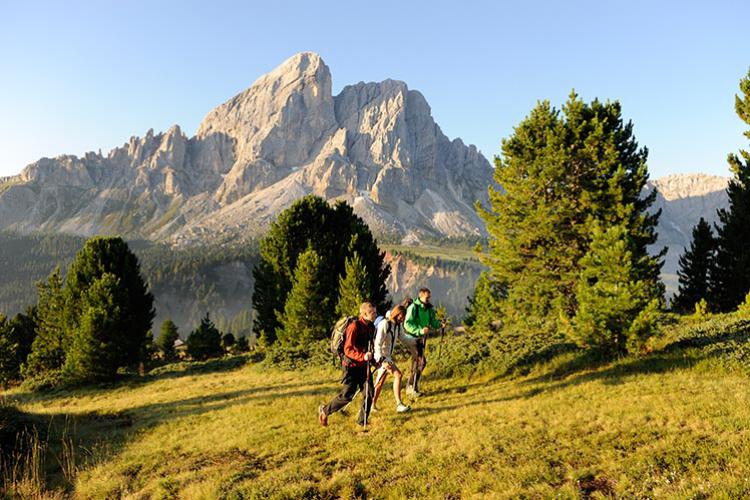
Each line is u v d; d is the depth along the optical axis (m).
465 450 6.69
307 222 36.00
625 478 5.16
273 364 22.27
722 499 4.32
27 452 8.63
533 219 25.17
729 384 8.70
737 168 25.52
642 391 9.02
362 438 7.80
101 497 6.65
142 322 32.78
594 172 24.25
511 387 11.18
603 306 12.07
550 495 4.98
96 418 13.16
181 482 6.67
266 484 6.14
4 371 38.03
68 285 32.03
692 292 29.47
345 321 8.09
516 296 27.84
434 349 16.44
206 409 12.66
